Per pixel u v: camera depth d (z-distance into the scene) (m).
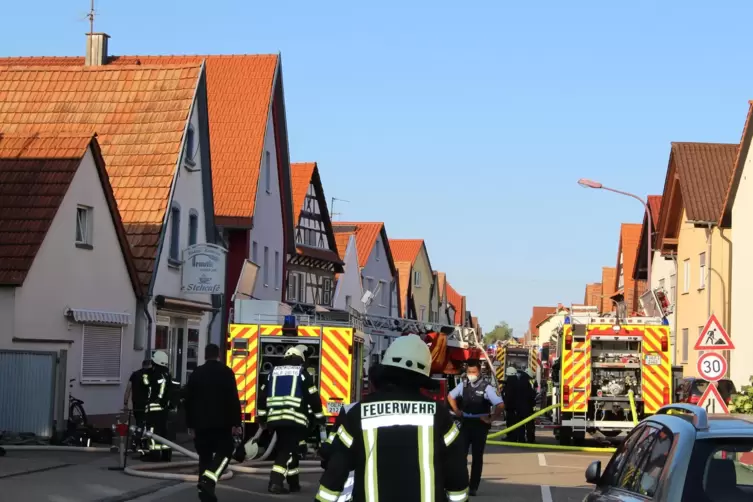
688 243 48.44
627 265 67.56
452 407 17.31
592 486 19.34
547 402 43.38
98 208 28.25
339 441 6.54
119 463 19.38
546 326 114.06
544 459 25.69
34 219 25.50
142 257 31.53
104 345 28.45
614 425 28.52
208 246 33.19
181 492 16.67
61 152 27.08
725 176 45.47
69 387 25.38
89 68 36.41
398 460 6.40
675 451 7.58
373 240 74.38
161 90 35.50
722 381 33.03
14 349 24.08
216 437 14.99
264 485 17.94
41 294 25.36
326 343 22.11
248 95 46.06
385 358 6.71
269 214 47.41
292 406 16.44
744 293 39.59
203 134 36.94
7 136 27.88
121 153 34.00
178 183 34.25
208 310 36.88
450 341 40.75
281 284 49.84
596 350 28.83
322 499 6.48
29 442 23.22
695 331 46.91
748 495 7.18
